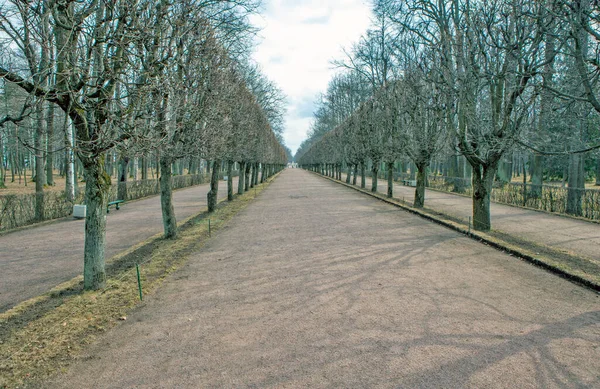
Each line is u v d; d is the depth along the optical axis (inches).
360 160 1189.1
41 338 178.9
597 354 158.9
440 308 211.0
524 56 339.0
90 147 228.2
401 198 853.8
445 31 453.1
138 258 335.3
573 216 573.3
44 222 556.1
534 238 413.7
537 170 808.3
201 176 1614.2
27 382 144.0
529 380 140.6
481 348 165.3
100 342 177.3
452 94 419.8
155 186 1049.5
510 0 391.5
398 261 311.0
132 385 141.8
